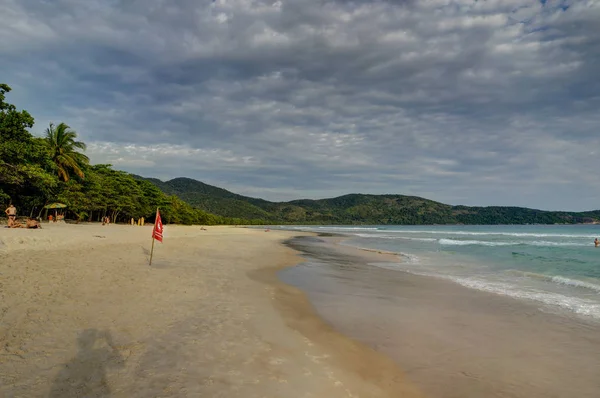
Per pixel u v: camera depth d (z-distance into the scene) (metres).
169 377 4.67
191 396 4.23
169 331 6.38
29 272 9.57
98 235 23.56
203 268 13.89
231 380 4.74
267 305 8.95
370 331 7.53
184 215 99.06
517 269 16.84
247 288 10.88
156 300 8.33
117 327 6.32
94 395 4.09
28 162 28.34
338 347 6.48
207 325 6.88
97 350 5.32
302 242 38.03
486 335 7.43
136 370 4.81
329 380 5.05
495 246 31.84
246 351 5.78
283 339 6.56
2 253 12.09
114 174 66.06
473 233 68.81
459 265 18.41
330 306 9.52
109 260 13.16
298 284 12.58
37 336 5.57
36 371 4.52
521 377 5.56
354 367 5.66
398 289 11.98
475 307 9.65
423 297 10.79
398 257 22.47
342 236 54.12
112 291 8.67
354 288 12.08
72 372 4.59
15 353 4.94
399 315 8.80
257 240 36.41
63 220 43.81
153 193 79.75
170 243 23.66
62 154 41.47
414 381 5.31
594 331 7.75
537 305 9.86
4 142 25.42
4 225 24.69
